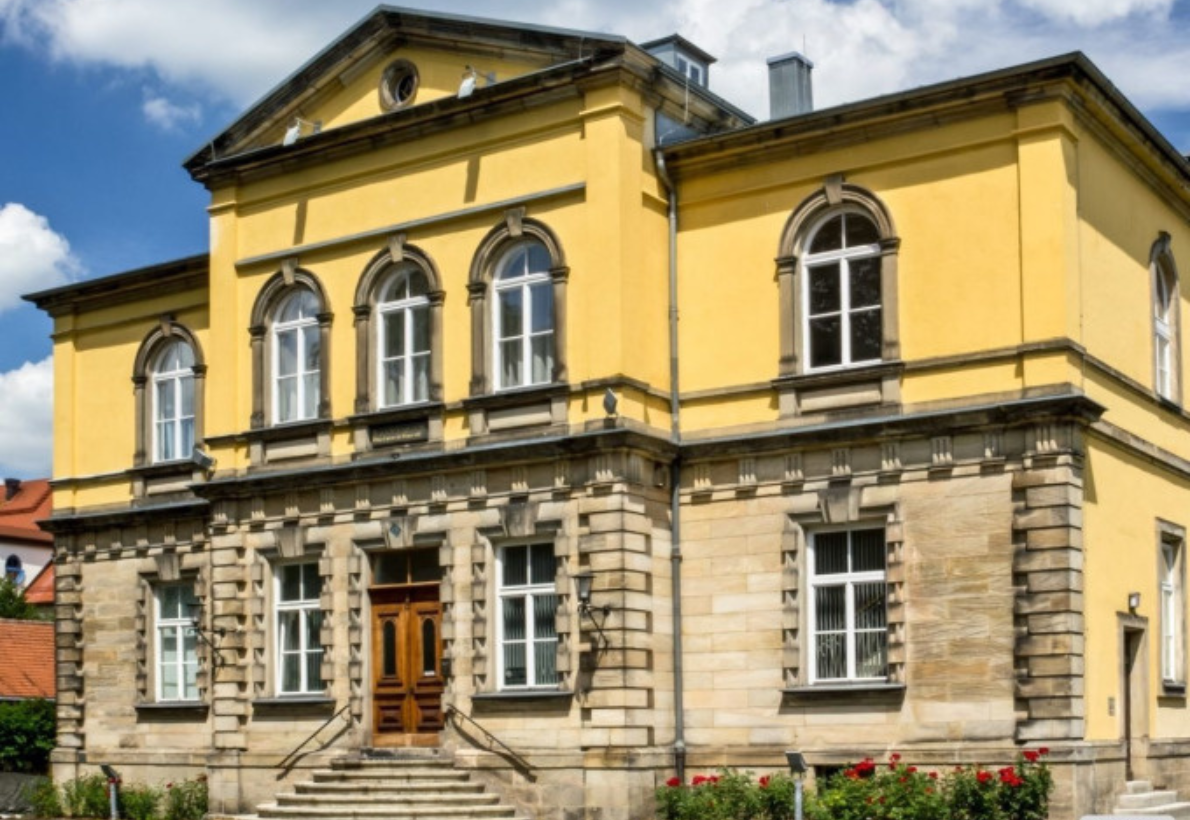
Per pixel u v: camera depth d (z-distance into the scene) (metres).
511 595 28.92
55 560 37.38
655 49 32.47
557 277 28.62
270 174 32.59
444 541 29.42
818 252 28.17
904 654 26.19
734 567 28.02
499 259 29.72
